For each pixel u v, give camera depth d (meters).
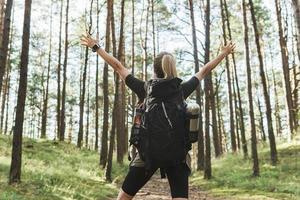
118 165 23.89
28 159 16.44
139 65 42.03
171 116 2.98
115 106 17.81
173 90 3.06
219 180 18.53
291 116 26.78
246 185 16.50
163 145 2.94
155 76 3.24
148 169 2.96
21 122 11.22
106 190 14.03
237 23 32.44
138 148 3.01
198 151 24.22
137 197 13.51
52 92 49.59
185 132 2.99
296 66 33.00
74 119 60.25
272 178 17.28
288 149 23.62
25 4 11.19
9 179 10.96
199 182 19.11
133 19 34.59
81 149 28.98
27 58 11.27
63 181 13.02
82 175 16.09
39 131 58.28
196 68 24.38
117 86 18.16
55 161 18.47
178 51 29.77
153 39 34.16
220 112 49.59
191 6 25.09
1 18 20.97
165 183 19.14
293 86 34.62
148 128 2.98
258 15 31.83
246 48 18.47
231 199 14.06
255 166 18.09
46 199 9.91
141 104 3.11
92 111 56.81
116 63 3.31
